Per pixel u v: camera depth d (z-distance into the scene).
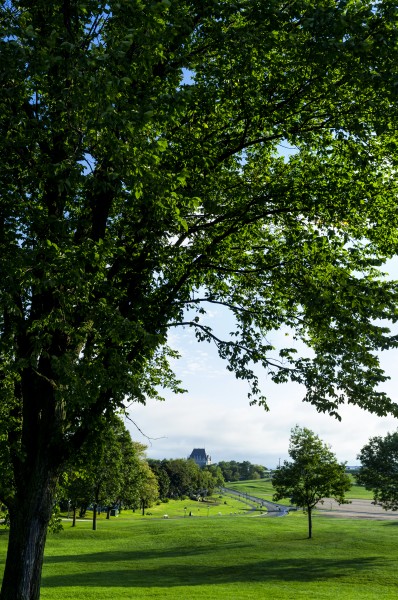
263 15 10.11
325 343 13.13
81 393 8.62
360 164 11.27
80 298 9.43
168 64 10.60
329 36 9.75
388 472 42.28
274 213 13.13
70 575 30.53
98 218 11.27
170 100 8.95
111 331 9.09
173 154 11.41
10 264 8.35
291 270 13.53
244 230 14.28
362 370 12.41
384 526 62.16
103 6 8.53
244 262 14.61
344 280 12.19
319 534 52.59
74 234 11.34
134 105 8.54
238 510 117.94
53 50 8.70
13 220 10.34
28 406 11.12
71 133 9.92
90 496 58.62
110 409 11.03
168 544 47.16
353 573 31.09
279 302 15.10
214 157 11.95
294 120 12.67
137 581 28.47
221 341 13.51
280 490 50.88
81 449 11.88
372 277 13.12
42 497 10.55
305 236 12.64
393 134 11.95
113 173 8.73
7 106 9.73
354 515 88.06
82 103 8.41
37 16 10.14
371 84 10.30
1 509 21.19
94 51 8.04
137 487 72.94
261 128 12.12
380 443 42.97
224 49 10.62
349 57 9.84
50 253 8.62
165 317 12.23
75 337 9.59
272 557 38.25
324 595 23.55
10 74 8.16
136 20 8.50
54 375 10.75
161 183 9.05
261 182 13.58
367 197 12.69
